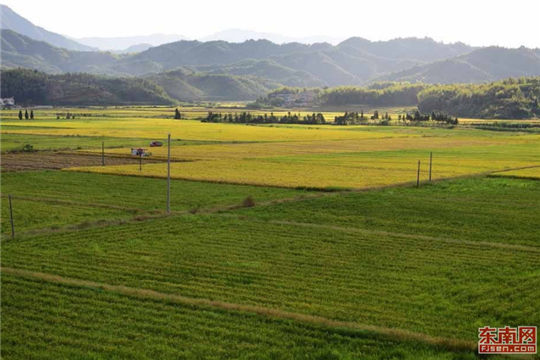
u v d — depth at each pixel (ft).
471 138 548.72
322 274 116.16
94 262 123.65
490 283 110.83
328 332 86.99
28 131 528.63
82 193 215.51
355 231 155.63
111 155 345.72
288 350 81.05
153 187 230.89
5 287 106.11
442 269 119.85
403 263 124.36
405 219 172.35
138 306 97.19
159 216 173.06
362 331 86.43
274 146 433.07
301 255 130.82
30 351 80.53
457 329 88.12
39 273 114.11
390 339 84.33
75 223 163.73
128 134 512.63
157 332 87.10
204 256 129.08
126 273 115.96
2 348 81.35
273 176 264.52
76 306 96.89
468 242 143.64
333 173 278.67
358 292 105.09
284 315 92.58
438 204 197.26
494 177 268.62
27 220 167.53
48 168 285.84
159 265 121.70
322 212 182.29
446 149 424.46
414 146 450.30
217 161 325.42
